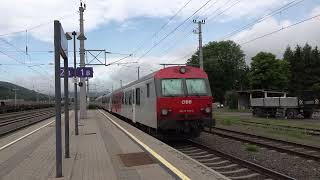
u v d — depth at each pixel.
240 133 25.50
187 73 19.97
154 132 21.22
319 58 100.62
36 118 46.44
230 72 111.50
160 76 19.70
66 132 13.24
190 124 19.48
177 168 10.70
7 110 72.50
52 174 10.51
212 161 15.02
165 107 19.25
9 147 17.19
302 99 44.69
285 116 45.03
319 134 24.39
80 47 36.47
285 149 16.91
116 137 19.69
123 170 10.80
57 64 9.72
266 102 47.75
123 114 33.97
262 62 92.00
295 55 102.25
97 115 46.47
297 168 13.55
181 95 19.47
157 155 13.08
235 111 68.62
